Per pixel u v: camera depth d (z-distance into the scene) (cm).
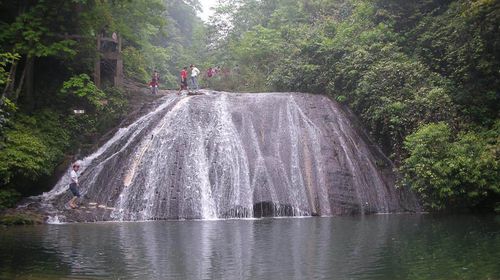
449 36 2589
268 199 2008
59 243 1271
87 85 2361
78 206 1903
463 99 2350
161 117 2362
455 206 2053
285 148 2248
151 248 1190
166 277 898
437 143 1994
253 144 2244
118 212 1886
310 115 2455
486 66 2323
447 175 1925
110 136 2347
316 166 2178
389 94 2372
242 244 1241
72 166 2012
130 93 2700
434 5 2939
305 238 1333
